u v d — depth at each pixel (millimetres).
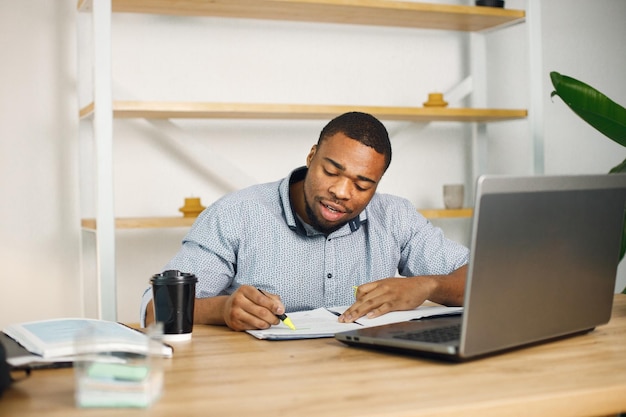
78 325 1253
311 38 3211
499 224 1093
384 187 3359
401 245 2068
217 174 3086
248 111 2701
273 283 1867
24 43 2812
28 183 2830
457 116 3029
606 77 3721
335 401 914
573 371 1068
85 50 2812
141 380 894
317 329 1393
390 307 1539
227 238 1817
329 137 1711
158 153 3002
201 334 1397
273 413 864
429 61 3412
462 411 893
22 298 2834
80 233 2836
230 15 2943
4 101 2793
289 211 1870
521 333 1175
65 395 953
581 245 1271
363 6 2828
